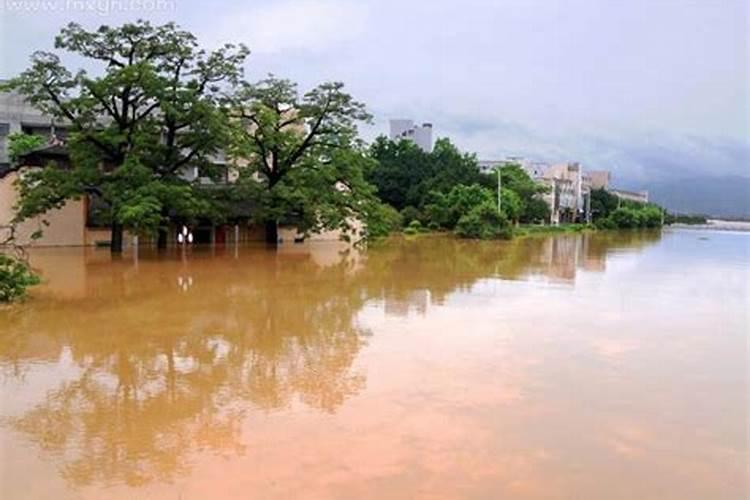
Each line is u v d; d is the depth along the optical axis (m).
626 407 8.70
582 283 21.92
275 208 34.19
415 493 6.13
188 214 29.06
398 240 46.22
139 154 27.88
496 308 16.47
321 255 32.12
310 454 7.05
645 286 21.27
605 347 12.17
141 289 19.02
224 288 19.58
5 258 17.55
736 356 11.55
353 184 35.56
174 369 10.54
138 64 27.08
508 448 7.25
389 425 7.94
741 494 6.20
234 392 9.32
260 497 6.04
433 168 67.25
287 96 35.22
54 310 15.48
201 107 28.20
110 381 9.88
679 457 7.06
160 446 7.29
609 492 6.22
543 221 74.75
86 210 33.53
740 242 50.72
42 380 9.90
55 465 6.79
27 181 27.67
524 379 9.98
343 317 15.07
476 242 45.62
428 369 10.53
